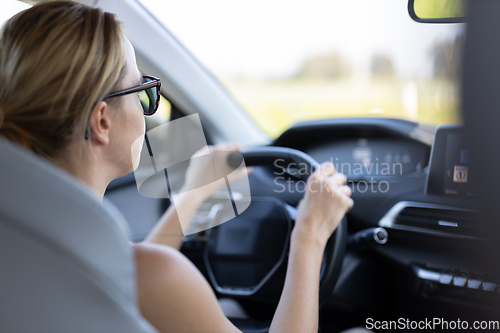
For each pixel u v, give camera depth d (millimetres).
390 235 1415
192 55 1988
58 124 524
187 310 572
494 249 552
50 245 344
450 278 1270
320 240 910
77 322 345
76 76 516
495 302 1211
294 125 2041
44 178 355
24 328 343
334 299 1492
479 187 520
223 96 2078
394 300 1467
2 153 358
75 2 570
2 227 345
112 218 380
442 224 1291
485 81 490
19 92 513
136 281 548
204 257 1515
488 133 496
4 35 536
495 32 481
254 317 1466
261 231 1435
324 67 8305
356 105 2352
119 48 555
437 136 1262
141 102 696
